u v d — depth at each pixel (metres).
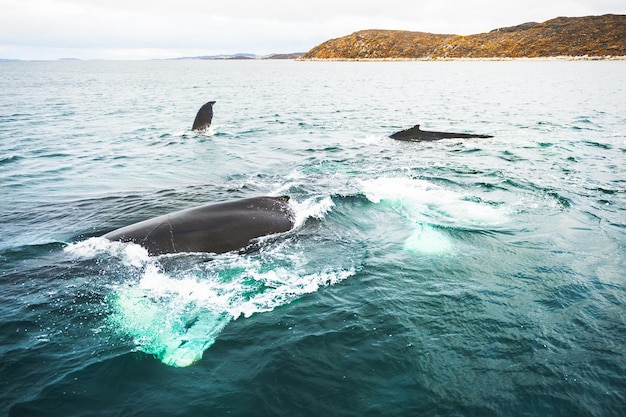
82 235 10.45
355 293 8.15
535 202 12.84
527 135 23.58
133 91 60.00
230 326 7.15
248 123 29.55
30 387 5.80
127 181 15.56
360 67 153.00
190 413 5.45
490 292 8.11
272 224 10.41
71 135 24.72
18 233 10.56
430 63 166.62
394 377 6.02
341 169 16.88
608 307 7.51
